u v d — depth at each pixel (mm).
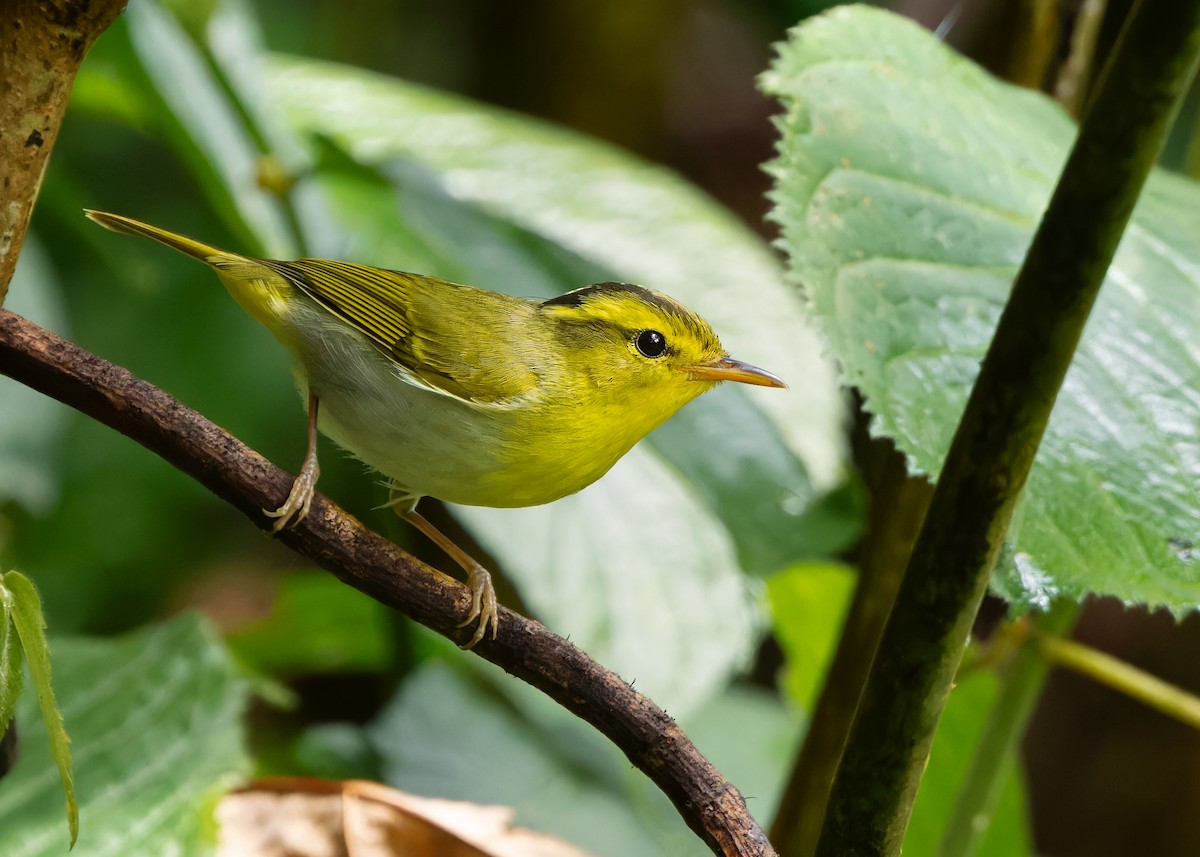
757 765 2777
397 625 2750
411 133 2746
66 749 2600
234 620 2855
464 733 2742
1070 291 2592
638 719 2607
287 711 2818
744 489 2721
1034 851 3143
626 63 3352
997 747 2666
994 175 2652
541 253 2729
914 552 2600
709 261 2744
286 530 2611
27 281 2752
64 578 2828
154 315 2844
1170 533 2629
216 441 2609
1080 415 2637
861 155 2646
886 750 2602
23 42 2598
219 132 2732
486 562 2771
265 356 2852
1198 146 2723
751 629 2699
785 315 2740
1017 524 2627
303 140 2740
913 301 2639
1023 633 2666
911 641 2600
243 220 2730
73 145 2863
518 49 3361
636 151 3449
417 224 2727
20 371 2605
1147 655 3152
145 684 2680
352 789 2660
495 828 2660
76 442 2832
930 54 2664
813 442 2729
